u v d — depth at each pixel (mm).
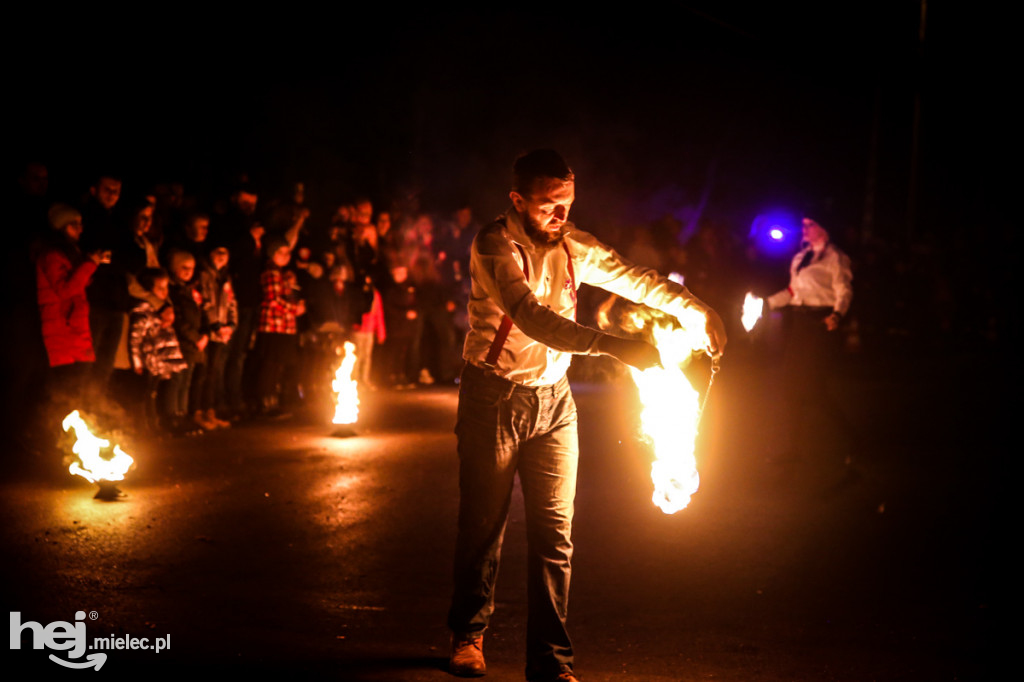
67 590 4844
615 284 3895
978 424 10227
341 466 7891
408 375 13336
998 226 22781
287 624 4492
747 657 4211
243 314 10344
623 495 7062
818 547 5863
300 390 11773
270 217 11039
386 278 12969
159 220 9328
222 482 7238
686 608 4840
